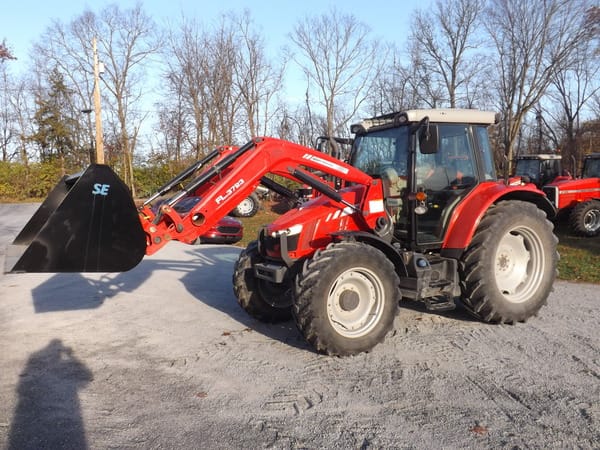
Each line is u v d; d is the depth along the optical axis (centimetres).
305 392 346
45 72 3703
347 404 327
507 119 2514
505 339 446
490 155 532
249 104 2452
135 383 365
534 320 503
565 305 562
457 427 295
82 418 312
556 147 3022
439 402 328
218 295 640
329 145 528
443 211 490
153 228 395
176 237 404
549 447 273
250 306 495
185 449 276
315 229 445
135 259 372
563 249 927
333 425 300
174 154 2841
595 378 361
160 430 296
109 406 328
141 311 563
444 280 479
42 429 298
